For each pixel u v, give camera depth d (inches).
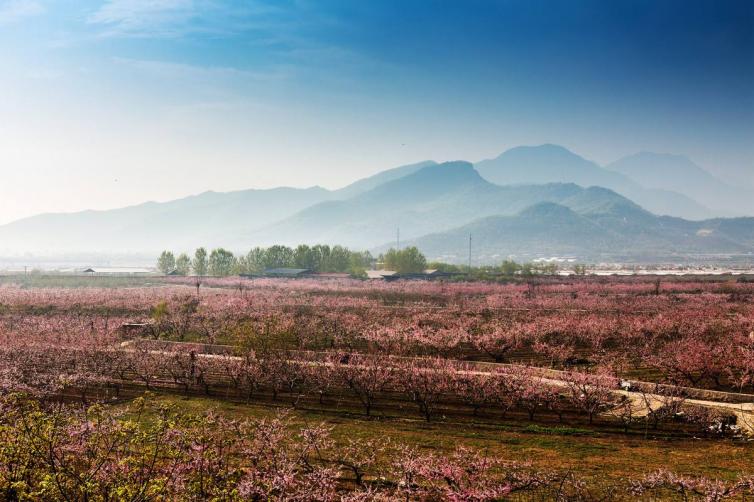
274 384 2082.9
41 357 2233.0
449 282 7145.7
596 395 1807.3
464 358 2691.9
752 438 1509.6
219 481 888.9
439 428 1578.5
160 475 838.5
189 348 2773.1
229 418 1628.9
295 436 1413.6
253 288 6589.6
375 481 1074.1
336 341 3024.1
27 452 822.5
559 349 2623.0
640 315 3959.2
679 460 1268.5
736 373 2119.8
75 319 3846.0
